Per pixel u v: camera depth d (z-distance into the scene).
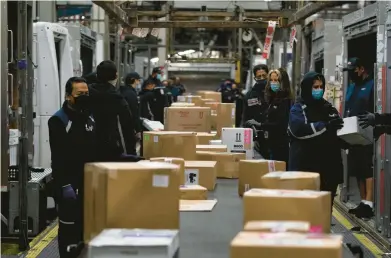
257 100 7.81
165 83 16.27
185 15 10.88
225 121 8.73
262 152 7.16
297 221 3.14
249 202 3.24
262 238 2.69
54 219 7.96
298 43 9.52
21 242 6.57
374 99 7.15
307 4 8.58
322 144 5.45
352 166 8.68
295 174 3.89
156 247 2.89
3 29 5.50
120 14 8.77
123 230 3.28
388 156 6.87
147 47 18.17
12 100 6.57
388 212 6.91
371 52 8.62
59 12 14.33
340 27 9.44
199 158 5.75
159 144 5.69
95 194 3.57
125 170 3.44
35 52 8.00
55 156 5.25
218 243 3.48
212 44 17.27
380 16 6.90
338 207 8.77
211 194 4.95
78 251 3.86
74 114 5.30
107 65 5.85
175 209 3.44
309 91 5.41
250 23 9.88
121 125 5.88
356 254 3.79
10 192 6.88
